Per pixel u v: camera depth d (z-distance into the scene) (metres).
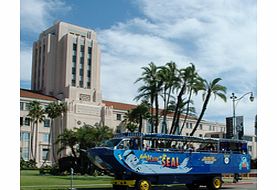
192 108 46.03
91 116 90.06
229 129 45.97
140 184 22.92
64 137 54.66
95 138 52.22
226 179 41.19
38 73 104.19
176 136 24.86
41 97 87.50
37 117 80.81
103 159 23.00
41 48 104.38
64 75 96.94
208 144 26.78
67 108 86.06
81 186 27.77
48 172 51.81
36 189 23.83
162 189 27.08
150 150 23.59
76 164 50.50
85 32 106.00
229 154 27.77
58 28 102.00
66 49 98.25
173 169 24.28
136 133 23.44
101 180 36.38
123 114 97.81
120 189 24.36
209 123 115.25
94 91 95.81
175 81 43.09
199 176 26.42
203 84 43.75
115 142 23.00
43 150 85.00
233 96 44.53
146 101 47.25
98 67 103.50
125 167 22.47
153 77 43.62
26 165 74.38
